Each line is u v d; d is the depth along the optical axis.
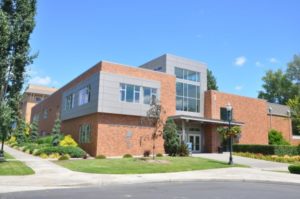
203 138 37.56
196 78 38.88
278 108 50.06
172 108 33.69
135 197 10.31
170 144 29.12
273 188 13.84
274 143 42.91
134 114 29.78
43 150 27.30
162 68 36.84
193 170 20.05
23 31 19.50
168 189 12.55
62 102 40.09
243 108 41.19
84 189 12.30
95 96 28.73
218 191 12.30
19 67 19.53
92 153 28.23
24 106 74.06
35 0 20.28
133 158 24.73
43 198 9.88
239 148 36.66
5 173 15.64
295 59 69.00
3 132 18.80
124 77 29.80
